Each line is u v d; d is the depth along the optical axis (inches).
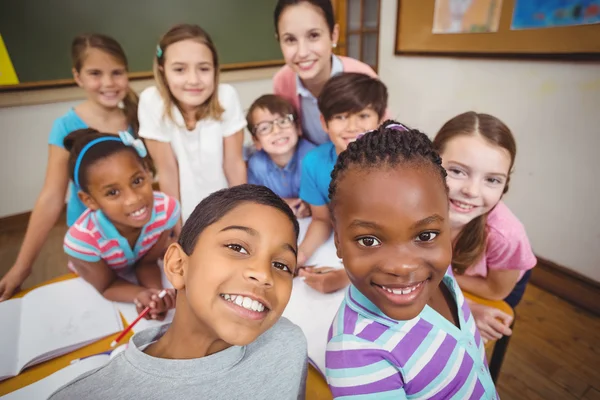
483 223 33.8
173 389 18.5
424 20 82.0
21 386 26.2
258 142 57.6
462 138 31.4
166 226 40.6
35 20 87.3
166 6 101.5
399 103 95.0
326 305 33.5
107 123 56.2
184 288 19.4
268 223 18.8
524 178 72.7
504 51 69.2
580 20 57.8
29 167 96.4
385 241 17.8
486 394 24.0
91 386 17.7
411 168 17.8
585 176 63.7
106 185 33.9
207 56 46.4
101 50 52.4
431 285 18.9
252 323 18.2
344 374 20.5
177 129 51.0
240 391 20.0
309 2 46.1
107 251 36.5
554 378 54.6
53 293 35.3
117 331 31.3
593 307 66.3
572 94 62.2
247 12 113.2
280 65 123.3
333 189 19.8
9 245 90.4
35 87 90.4
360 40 103.7
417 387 21.6
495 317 32.4
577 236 67.6
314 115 58.2
